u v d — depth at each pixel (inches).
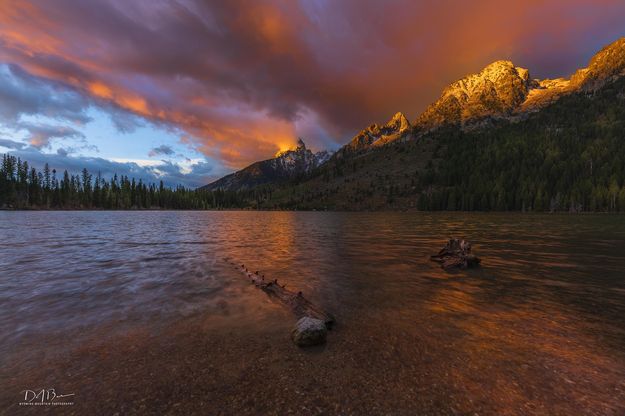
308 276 629.9
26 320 375.9
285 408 211.9
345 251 987.9
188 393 228.2
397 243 1222.9
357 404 216.5
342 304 446.6
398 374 256.4
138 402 217.3
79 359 279.3
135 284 555.8
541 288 532.1
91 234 1496.1
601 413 207.5
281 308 428.5
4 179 5876.0
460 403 217.8
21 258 812.6
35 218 3097.9
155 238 1369.3
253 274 617.3
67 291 506.3
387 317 392.8
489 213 5561.0
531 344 313.3
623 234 1521.9
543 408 212.5
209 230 1909.4
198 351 297.0
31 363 271.3
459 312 410.9
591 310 417.1
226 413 206.2
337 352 295.3
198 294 495.2
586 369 264.8
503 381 245.6
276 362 275.3
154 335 334.6
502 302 453.4
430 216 4407.0
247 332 344.8
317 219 3858.3
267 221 3304.6
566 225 2234.3
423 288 534.9
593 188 5644.7
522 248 1023.6
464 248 761.6
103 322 371.6
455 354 292.0
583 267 709.3
